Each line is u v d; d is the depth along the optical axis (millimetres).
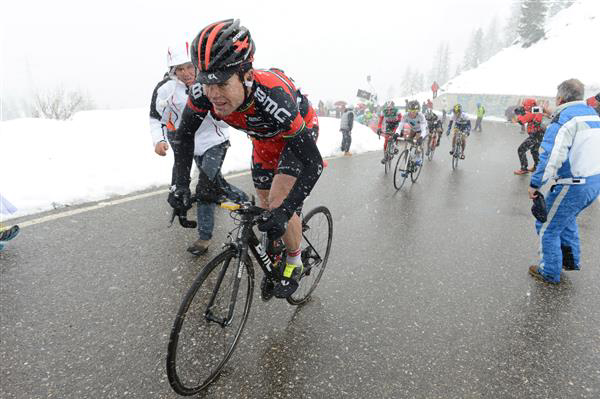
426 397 1913
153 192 4930
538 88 38750
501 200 5852
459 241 4035
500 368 2135
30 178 4680
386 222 4555
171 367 1689
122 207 4320
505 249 3854
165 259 3199
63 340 2209
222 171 6578
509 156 11195
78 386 1896
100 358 2086
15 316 2395
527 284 3127
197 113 1828
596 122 2812
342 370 2072
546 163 2867
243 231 1936
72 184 4746
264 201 2525
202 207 3199
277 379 1994
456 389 1971
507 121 33844
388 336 2381
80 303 2561
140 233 3662
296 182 1810
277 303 2688
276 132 1841
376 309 2686
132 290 2742
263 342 2277
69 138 6375
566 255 3180
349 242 3877
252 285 2199
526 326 2545
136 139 6934
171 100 3283
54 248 3277
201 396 1871
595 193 2879
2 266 2959
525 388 1998
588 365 2188
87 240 3463
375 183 6633
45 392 1853
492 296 2920
